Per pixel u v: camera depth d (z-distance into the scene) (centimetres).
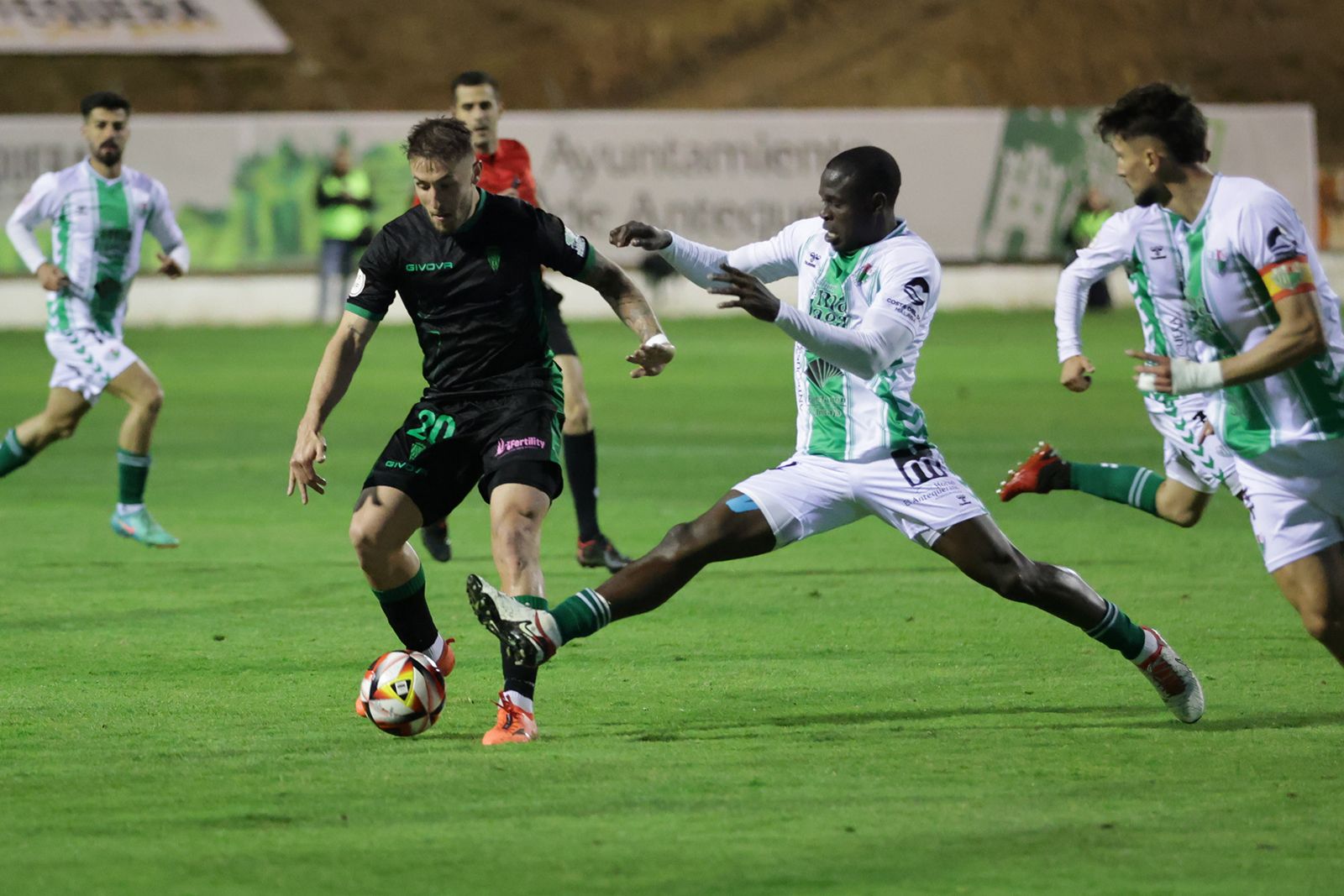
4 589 2975
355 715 2052
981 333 9469
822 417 1959
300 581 3069
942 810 1623
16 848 1505
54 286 3397
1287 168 11725
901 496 1933
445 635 2611
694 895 1379
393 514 2019
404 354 8712
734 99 14338
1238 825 1569
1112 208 11431
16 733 1952
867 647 2483
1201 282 1825
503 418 2017
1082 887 1400
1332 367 1803
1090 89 14688
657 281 11069
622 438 5319
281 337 9450
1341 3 15250
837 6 15150
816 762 1809
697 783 1723
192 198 10638
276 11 14338
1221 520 3834
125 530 3422
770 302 1780
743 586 3028
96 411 6291
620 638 2558
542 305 2061
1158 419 2352
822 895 1380
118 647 2481
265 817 1602
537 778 1739
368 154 10831
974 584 3041
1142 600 2858
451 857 1477
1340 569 1834
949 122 11350
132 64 13650
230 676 2284
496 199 2019
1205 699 2114
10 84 13350
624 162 10969
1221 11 15238
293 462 1959
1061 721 2009
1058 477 2552
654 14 14962
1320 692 2167
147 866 1455
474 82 3194
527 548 1948
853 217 1909
